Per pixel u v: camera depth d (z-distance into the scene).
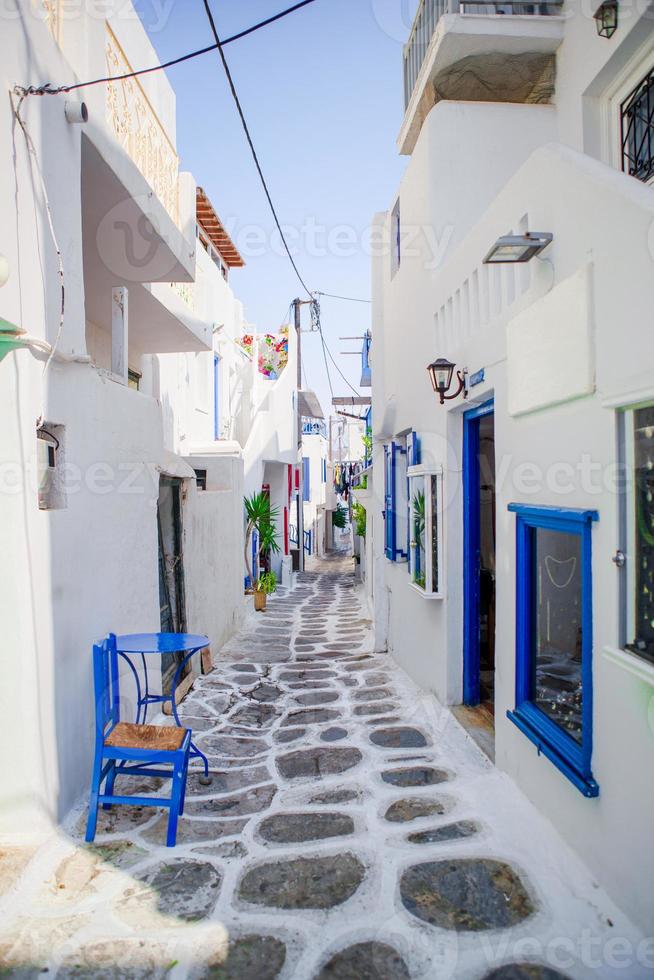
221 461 10.58
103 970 2.39
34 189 3.48
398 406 7.75
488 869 2.97
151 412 5.39
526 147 5.98
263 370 19.83
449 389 5.16
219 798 3.92
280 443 18.03
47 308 3.60
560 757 3.08
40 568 3.41
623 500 2.61
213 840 3.36
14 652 3.27
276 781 4.17
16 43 3.32
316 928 2.61
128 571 4.80
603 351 2.72
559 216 3.15
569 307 2.98
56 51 3.78
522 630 3.67
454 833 3.32
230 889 2.90
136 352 9.11
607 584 2.69
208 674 7.52
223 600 9.60
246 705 6.12
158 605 5.54
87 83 3.79
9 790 3.30
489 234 4.23
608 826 2.69
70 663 3.75
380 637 8.95
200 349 9.31
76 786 3.79
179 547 6.98
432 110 5.95
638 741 2.47
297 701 6.24
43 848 3.25
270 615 12.78
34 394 3.38
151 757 3.38
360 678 7.15
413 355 6.83
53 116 3.74
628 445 2.58
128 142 5.21
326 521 35.84
